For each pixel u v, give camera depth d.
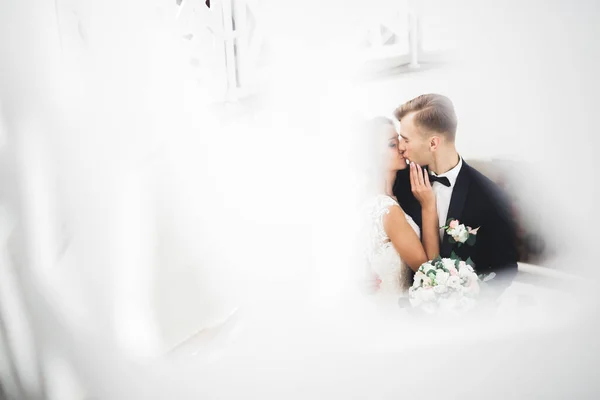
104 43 1.83
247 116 2.18
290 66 2.25
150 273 1.99
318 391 2.25
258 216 2.18
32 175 1.77
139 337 2.01
